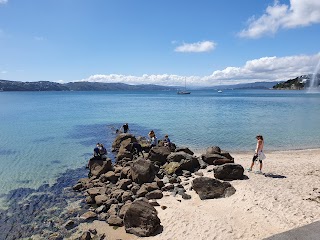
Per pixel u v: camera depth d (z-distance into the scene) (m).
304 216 13.59
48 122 60.38
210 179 17.47
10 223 15.89
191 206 16.23
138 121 59.97
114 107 102.75
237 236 12.49
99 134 45.38
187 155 23.84
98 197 18.41
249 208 14.92
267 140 38.44
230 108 92.12
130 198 17.98
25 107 105.19
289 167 23.05
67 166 27.06
